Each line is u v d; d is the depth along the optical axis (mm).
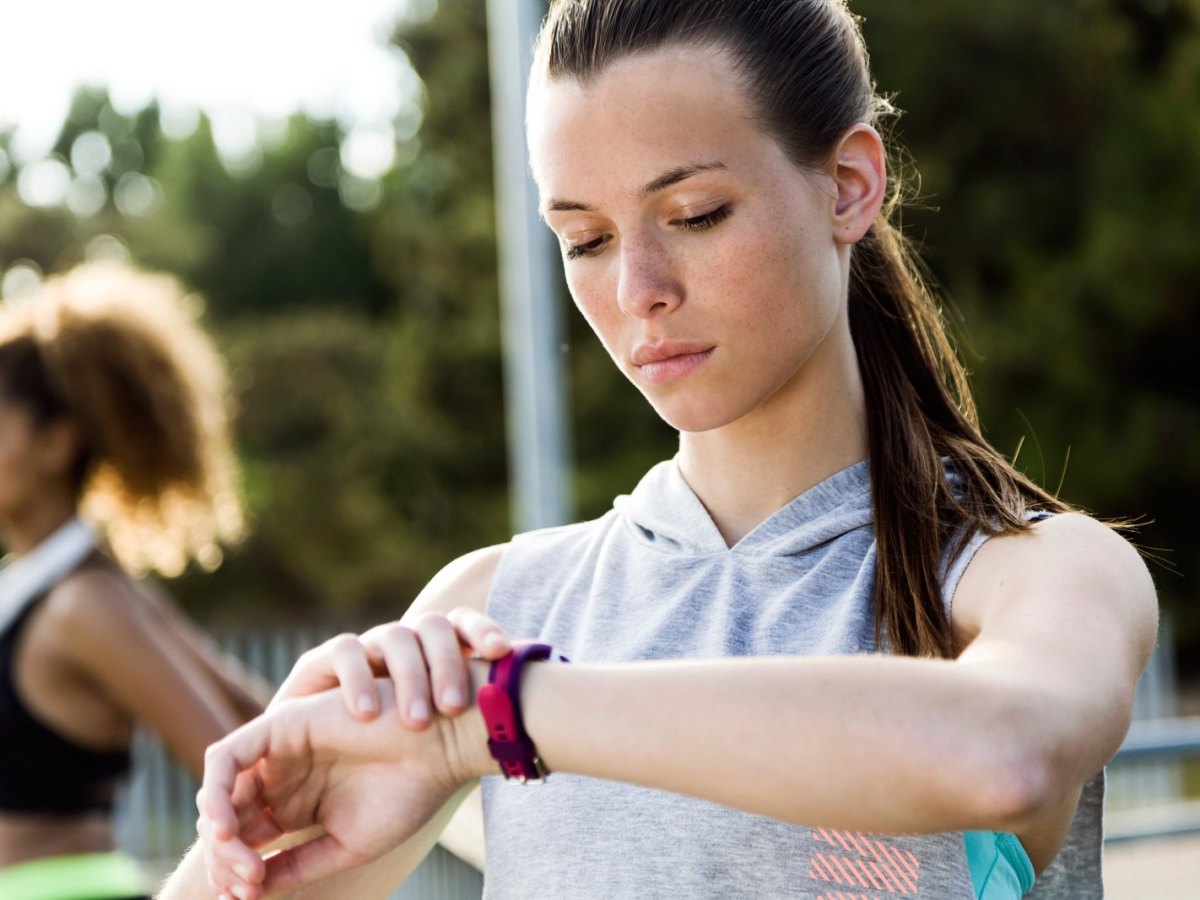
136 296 2549
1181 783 3494
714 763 779
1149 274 14336
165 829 4711
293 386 20375
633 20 1014
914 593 1011
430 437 18781
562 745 819
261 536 19094
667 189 1000
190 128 26219
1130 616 901
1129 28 15250
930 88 15086
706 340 1019
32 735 2225
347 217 24688
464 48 18297
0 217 22953
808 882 1002
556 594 1209
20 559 2414
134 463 2500
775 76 1023
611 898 1034
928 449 1084
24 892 2107
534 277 6445
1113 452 14523
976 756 745
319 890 1062
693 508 1150
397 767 905
